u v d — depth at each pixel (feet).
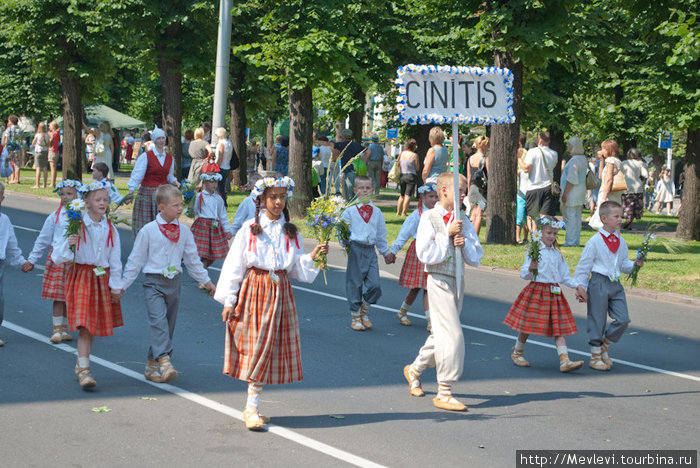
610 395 23.39
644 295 39.52
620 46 64.44
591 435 19.61
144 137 74.74
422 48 83.66
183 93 152.15
